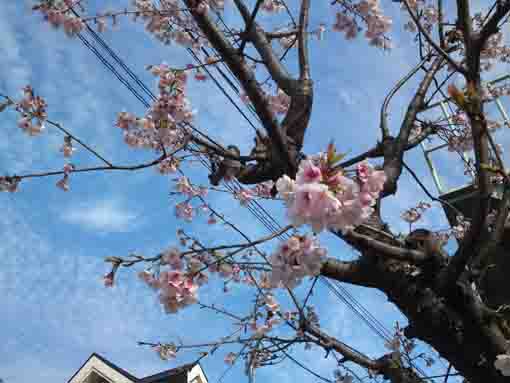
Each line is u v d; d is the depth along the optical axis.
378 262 3.51
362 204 2.31
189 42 4.96
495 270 7.18
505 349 3.36
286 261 2.66
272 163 3.81
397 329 6.14
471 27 3.14
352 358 4.53
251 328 5.06
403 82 5.03
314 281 4.05
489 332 3.40
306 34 4.44
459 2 3.17
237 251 3.15
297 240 2.65
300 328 4.55
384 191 4.01
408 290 3.47
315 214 2.23
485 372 3.39
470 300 3.41
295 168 3.49
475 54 3.06
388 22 5.38
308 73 4.20
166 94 3.92
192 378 10.34
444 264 3.42
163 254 3.29
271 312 5.00
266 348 4.59
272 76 4.51
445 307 3.46
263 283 5.20
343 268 3.59
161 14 4.81
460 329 3.43
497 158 2.56
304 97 4.05
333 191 2.27
